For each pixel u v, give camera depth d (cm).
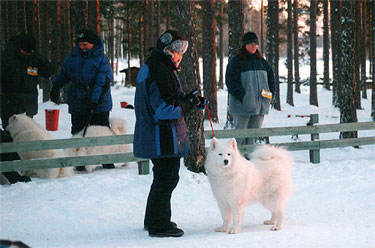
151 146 447
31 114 804
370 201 607
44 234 471
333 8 2608
